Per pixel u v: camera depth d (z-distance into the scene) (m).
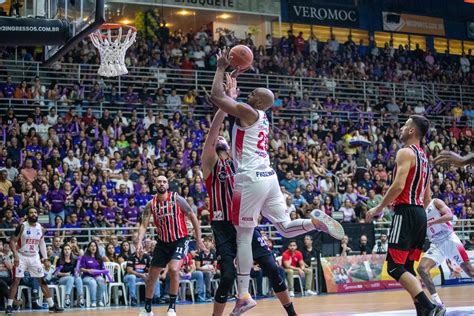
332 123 23.55
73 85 21.20
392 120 25.23
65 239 14.78
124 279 14.19
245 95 24.47
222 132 19.84
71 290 13.62
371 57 29.94
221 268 6.57
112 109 21.39
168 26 27.55
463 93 29.64
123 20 26.42
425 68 30.50
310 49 28.53
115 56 11.87
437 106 27.59
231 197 6.71
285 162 19.70
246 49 6.17
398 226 6.09
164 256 8.61
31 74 21.73
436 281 17.38
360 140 21.86
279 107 23.36
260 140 6.15
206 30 27.58
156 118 20.52
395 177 6.09
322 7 31.12
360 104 25.44
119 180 17.50
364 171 20.61
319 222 6.16
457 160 6.23
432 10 33.88
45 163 17.42
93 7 9.16
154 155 19.25
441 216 9.62
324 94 25.97
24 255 12.33
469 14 34.72
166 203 8.59
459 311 7.80
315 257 16.56
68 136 18.41
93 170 17.23
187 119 21.19
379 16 32.56
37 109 19.09
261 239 6.59
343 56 28.86
